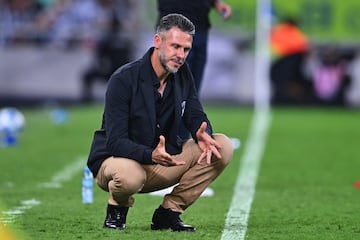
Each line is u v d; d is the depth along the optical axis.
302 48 61.38
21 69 61.47
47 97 61.38
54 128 47.41
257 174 31.38
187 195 19.77
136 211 22.83
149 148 18.69
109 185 19.14
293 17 61.16
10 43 62.09
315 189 27.97
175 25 18.55
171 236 19.22
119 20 61.44
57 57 61.78
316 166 33.84
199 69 25.42
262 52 59.12
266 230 20.45
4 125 40.50
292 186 28.61
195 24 25.00
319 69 61.97
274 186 28.53
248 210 23.59
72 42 62.19
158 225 20.05
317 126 50.28
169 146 19.42
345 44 61.66
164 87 19.22
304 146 40.62
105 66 61.44
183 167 19.39
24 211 22.97
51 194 26.11
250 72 61.28
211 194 26.25
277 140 43.00
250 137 44.16
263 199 25.70
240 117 54.56
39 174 30.62
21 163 33.50
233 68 61.25
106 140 19.02
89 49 61.69
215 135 19.50
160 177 19.31
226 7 26.06
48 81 61.56
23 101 61.19
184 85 19.42
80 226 20.66
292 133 46.28
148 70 18.97
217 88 61.28
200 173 19.50
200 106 19.62
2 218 21.83
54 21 62.78
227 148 19.34
